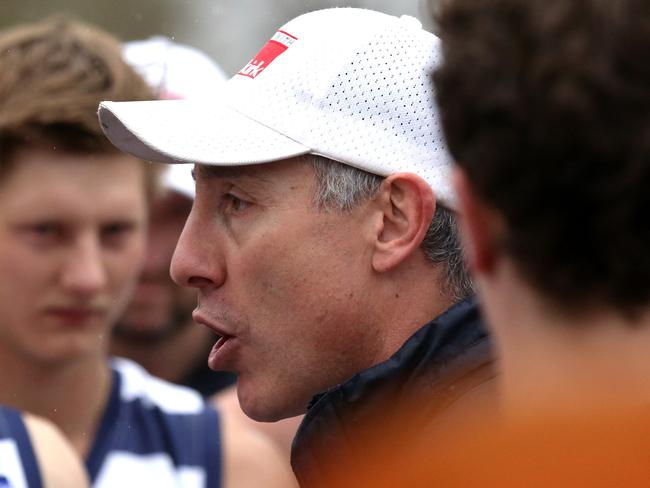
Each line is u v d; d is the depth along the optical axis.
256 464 9.29
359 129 6.77
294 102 6.84
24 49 9.82
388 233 6.74
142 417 9.35
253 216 6.81
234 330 6.91
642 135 3.34
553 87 3.40
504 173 3.56
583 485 2.98
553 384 3.59
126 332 12.64
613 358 3.51
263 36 24.98
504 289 3.76
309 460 6.13
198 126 6.87
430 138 6.85
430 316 6.78
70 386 9.25
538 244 3.54
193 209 7.07
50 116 9.30
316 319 6.76
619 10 3.37
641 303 3.48
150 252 12.52
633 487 2.97
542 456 3.05
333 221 6.72
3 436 7.59
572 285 3.52
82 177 9.54
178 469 9.16
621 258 3.43
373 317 6.75
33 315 9.40
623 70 3.35
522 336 3.69
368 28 7.02
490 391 4.95
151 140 6.72
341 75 6.84
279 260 6.75
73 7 24.30
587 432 3.06
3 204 9.47
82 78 9.69
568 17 3.42
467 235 3.88
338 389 6.09
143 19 24.59
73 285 9.34
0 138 9.35
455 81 3.71
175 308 12.71
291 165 6.74
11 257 9.35
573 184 3.44
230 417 9.56
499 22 3.59
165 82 12.93
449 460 3.23
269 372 6.89
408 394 5.88
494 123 3.57
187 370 12.94
